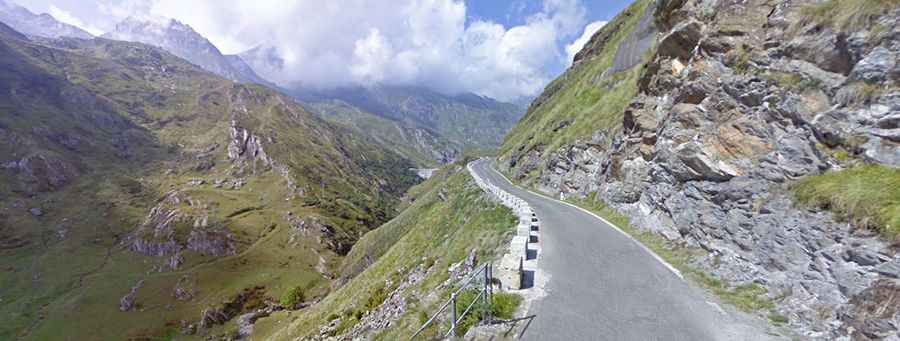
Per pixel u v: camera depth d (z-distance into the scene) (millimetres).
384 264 41438
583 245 17125
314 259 131500
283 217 157875
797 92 12961
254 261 124438
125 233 147625
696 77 18750
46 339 83875
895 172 9469
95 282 110188
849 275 8812
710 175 15453
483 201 32594
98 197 172625
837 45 12031
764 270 11258
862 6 11367
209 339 83688
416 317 15508
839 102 11469
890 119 10078
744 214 12992
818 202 10453
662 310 10375
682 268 13664
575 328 9578
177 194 167000
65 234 142500
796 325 9055
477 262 19484
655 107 24531
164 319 91688
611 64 53406
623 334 9188
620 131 29375
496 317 10469
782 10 15148
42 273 116125
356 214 188750
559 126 52688
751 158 13953
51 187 173875
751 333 8992
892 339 7125
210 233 133875
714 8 20188
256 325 81812
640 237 18391
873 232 8727
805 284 9797
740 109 15414
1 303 99062
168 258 125312
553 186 40062
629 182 23859
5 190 159500
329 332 30750
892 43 10375
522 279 12812
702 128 17125
